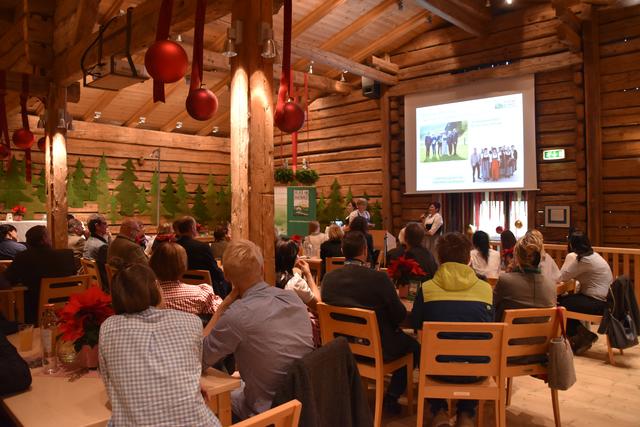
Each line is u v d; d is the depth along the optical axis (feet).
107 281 14.99
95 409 5.34
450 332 8.71
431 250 24.75
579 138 22.44
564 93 23.07
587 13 21.84
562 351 8.68
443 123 26.63
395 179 28.60
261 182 10.39
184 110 32.04
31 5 18.76
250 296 6.56
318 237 21.11
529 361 9.16
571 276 14.15
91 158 30.60
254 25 10.30
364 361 9.76
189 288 9.23
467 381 8.48
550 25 23.15
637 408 10.66
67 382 6.15
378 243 25.23
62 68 18.04
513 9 24.30
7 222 25.14
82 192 30.19
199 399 5.03
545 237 23.59
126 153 31.94
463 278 8.80
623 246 21.48
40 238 13.32
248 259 6.75
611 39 21.67
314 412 5.40
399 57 28.22
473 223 26.05
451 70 26.32
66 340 6.31
